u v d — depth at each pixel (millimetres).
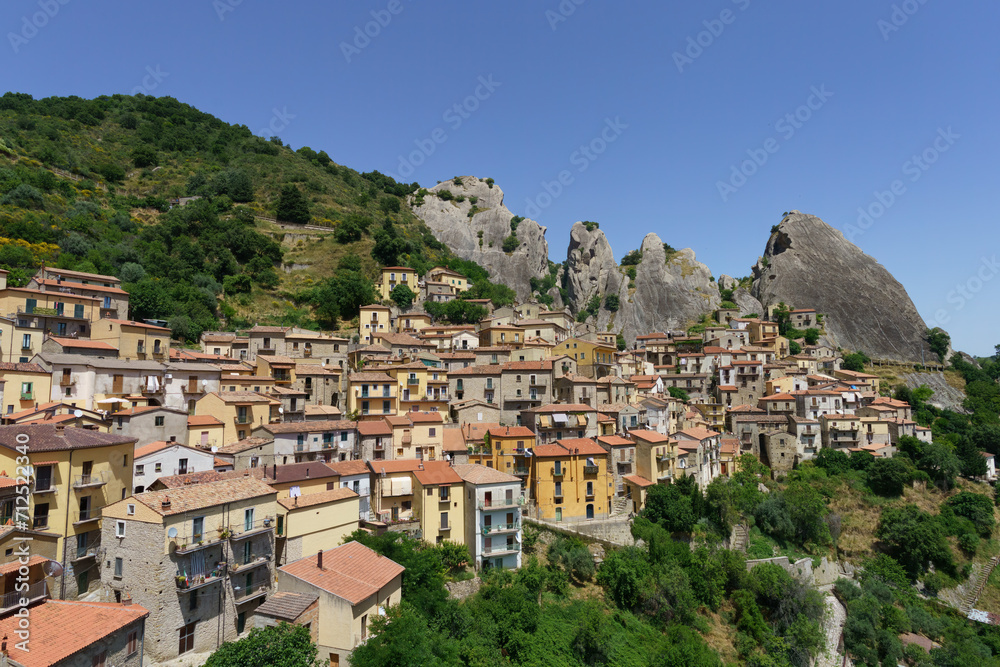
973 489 110375
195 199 179875
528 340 130375
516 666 53750
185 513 45156
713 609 72812
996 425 137375
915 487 107625
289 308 149750
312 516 57094
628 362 139750
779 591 75812
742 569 77125
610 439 89000
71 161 176875
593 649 58844
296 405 85938
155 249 141500
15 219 123688
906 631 79875
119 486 52969
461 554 64562
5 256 107250
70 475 47938
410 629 46406
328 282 156375
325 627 43781
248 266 158500
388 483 70188
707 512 86625
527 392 101250
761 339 170000
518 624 57375
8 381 65000
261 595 50062
